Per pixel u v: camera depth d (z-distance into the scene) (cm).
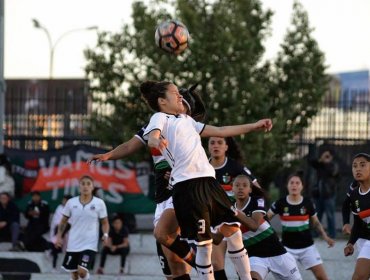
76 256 2970
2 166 3619
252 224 2211
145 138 1669
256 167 3791
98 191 3581
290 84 4056
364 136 4156
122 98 3941
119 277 3080
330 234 3569
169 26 2220
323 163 3588
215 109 3869
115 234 3309
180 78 3872
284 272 2333
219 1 3938
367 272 2256
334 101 4175
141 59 3928
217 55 3869
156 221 1847
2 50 3759
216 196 1638
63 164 3744
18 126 4159
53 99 4159
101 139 3922
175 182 1625
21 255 3328
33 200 3456
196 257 1647
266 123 1678
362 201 2298
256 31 4106
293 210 2741
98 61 3953
